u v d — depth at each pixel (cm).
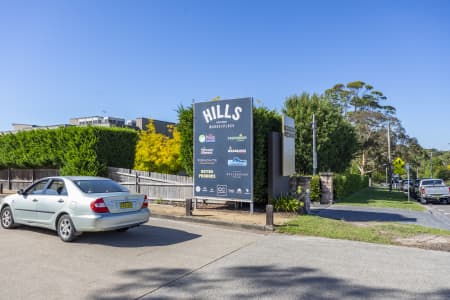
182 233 872
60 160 1691
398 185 5112
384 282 523
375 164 5038
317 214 1392
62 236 757
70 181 795
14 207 873
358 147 3125
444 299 460
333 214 1433
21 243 742
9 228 895
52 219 779
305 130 2550
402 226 1034
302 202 1218
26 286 491
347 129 2966
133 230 899
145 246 729
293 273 563
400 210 1647
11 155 1873
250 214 1137
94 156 1566
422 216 1413
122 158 1733
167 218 1111
